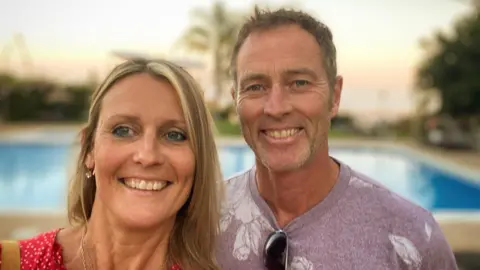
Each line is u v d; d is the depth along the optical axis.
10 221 1.77
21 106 7.57
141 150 0.49
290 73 0.59
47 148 5.17
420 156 4.64
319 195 0.61
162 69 0.51
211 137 0.54
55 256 0.52
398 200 0.62
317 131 0.60
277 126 0.60
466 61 7.19
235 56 0.63
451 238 1.64
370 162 4.82
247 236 0.63
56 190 3.69
